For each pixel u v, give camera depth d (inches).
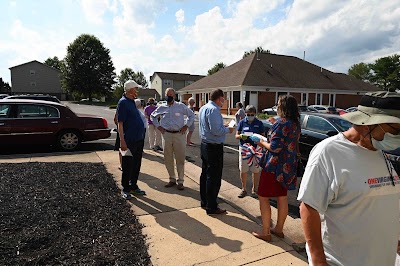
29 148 346.6
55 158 280.1
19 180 191.5
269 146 126.9
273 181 127.3
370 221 57.1
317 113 302.5
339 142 59.4
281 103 128.4
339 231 58.7
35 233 122.7
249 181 234.7
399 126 54.2
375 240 57.5
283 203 130.4
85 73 2292.1
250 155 178.5
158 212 158.7
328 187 58.1
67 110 332.2
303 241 129.9
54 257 107.8
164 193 190.5
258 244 126.4
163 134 197.2
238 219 152.5
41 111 321.1
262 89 1105.4
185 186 207.6
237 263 111.5
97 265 104.5
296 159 131.0
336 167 57.8
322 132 282.2
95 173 220.2
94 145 380.2
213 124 148.3
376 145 55.7
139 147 182.1
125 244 121.1
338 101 1290.6
